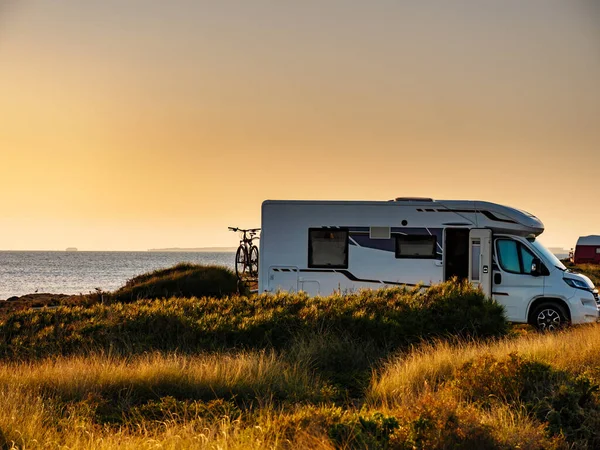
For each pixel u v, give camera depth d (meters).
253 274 24.02
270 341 14.41
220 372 11.15
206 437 7.65
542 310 18.17
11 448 7.43
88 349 14.08
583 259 60.53
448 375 10.75
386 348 14.13
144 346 14.24
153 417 9.38
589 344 12.16
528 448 7.19
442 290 16.11
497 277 18.39
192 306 16.42
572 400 8.48
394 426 7.57
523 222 18.36
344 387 11.47
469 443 7.06
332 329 14.67
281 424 7.89
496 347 12.80
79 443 7.76
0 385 10.36
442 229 18.69
